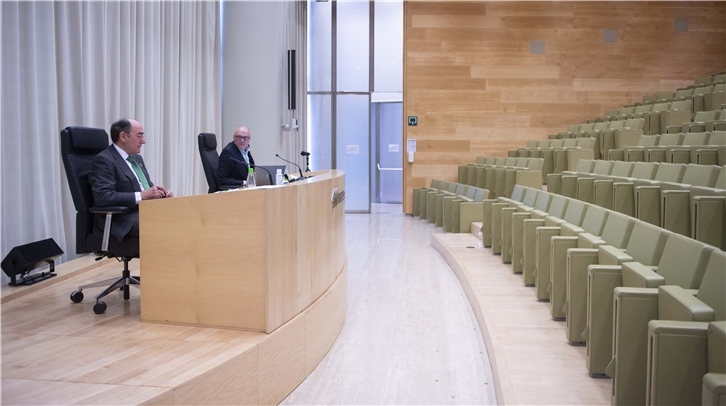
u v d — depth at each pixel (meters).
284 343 2.27
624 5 8.23
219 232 2.22
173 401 1.70
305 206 2.56
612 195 3.72
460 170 7.99
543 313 2.88
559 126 8.30
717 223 2.58
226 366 1.91
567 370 2.14
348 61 8.87
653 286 1.79
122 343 2.08
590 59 8.27
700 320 1.46
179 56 5.47
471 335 3.03
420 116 8.36
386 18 8.84
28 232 3.35
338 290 3.07
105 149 2.75
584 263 2.37
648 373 1.49
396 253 5.39
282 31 7.19
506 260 4.21
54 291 2.86
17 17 3.20
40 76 3.47
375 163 9.64
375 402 2.25
